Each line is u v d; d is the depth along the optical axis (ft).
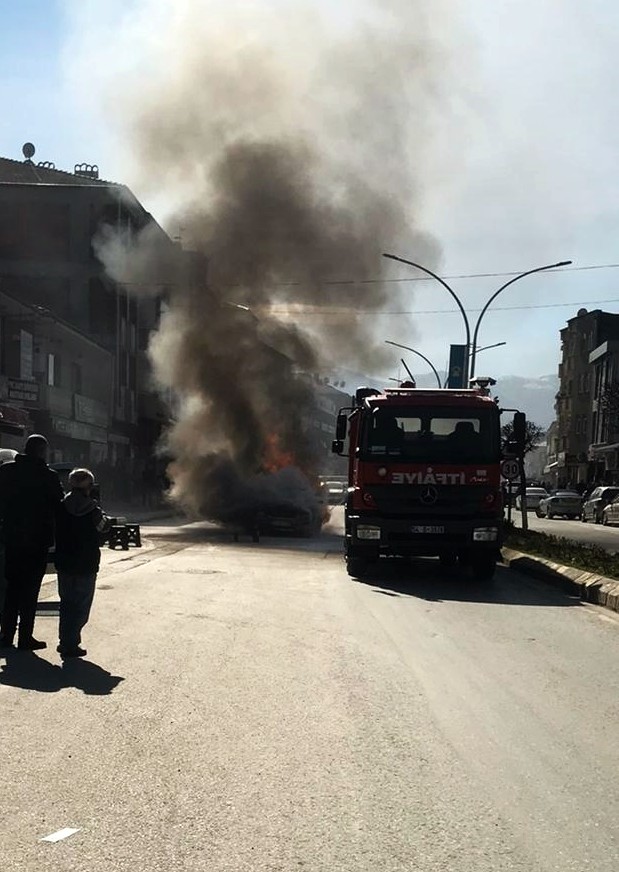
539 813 15.48
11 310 110.11
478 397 50.98
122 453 159.74
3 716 20.80
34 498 28.30
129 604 37.96
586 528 130.31
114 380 151.94
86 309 148.66
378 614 37.01
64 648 27.37
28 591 28.48
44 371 120.88
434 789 16.57
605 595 41.34
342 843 14.03
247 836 14.24
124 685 23.77
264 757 18.22
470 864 13.35
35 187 148.97
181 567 54.95
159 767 17.47
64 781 16.62
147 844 13.87
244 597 41.06
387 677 25.41
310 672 25.76
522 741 19.72
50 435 121.70
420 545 49.57
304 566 58.23
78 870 12.93
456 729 20.49
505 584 50.26
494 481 49.80
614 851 13.94
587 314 269.44
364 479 49.88
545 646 31.01
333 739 19.53
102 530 27.89
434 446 50.01
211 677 24.85
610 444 219.82
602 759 18.58
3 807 15.34
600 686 25.11
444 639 31.73
